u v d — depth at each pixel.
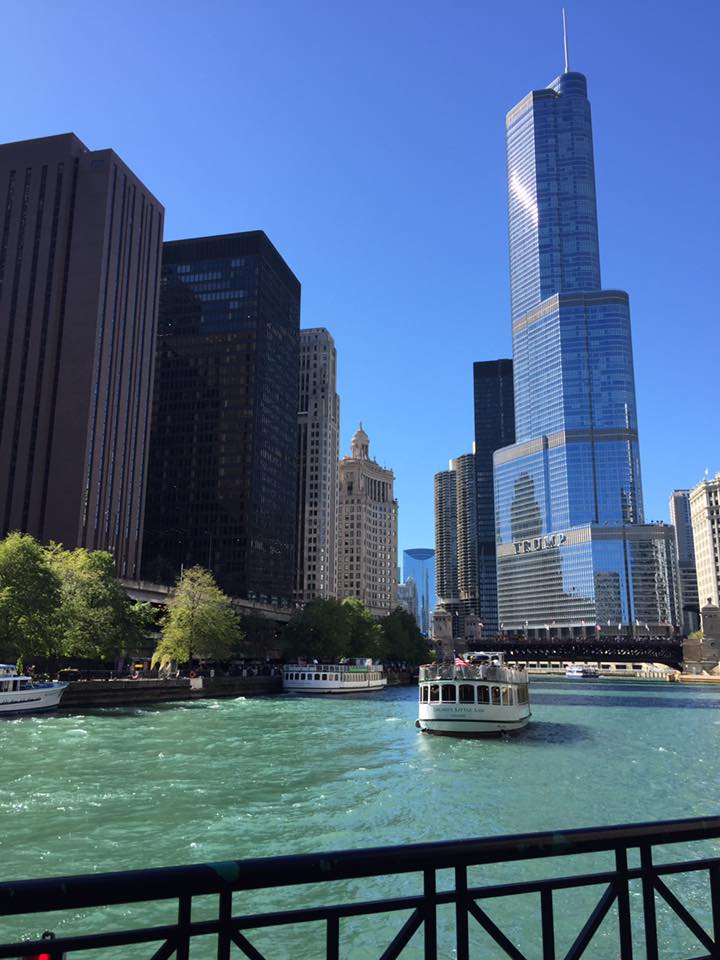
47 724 63.28
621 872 6.16
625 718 88.12
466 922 5.56
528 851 5.64
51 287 182.75
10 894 4.31
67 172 189.12
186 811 31.59
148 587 137.12
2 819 29.42
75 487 169.50
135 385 197.00
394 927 20.23
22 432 175.50
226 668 136.12
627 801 36.22
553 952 5.85
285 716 78.25
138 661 132.25
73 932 19.25
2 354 182.00
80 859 24.55
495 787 39.25
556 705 111.38
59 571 89.44
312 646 143.25
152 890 4.60
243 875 4.85
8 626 76.56
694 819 6.36
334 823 30.36
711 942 6.39
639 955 18.61
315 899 22.41
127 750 48.97
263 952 18.56
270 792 36.38
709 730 74.12
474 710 62.94
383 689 147.50
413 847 5.36
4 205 191.00
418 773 43.47
